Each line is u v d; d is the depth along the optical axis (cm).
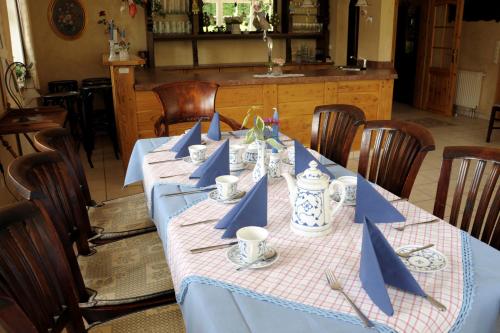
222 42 663
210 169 167
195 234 128
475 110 690
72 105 484
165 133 291
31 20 543
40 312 109
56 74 579
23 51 499
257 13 441
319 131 244
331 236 125
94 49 588
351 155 457
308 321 89
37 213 114
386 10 593
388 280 98
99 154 504
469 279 101
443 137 558
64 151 198
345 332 85
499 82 632
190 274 107
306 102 418
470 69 701
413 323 87
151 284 156
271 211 143
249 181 173
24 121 293
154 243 185
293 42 703
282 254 115
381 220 130
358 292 98
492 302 97
